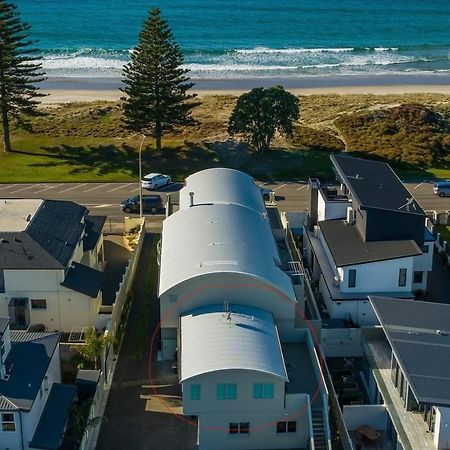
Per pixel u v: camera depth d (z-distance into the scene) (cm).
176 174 8300
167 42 8419
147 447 3950
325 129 9662
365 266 5047
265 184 8038
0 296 4888
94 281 5047
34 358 3894
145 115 8612
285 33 18225
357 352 4712
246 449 3950
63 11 19512
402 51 16600
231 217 5203
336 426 4003
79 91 12194
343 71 14425
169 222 5294
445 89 12762
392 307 4322
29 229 5041
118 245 6419
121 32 17575
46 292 4875
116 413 4206
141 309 5291
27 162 8512
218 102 11219
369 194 5484
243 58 15450
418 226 5272
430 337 3981
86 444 3841
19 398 3591
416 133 9375
